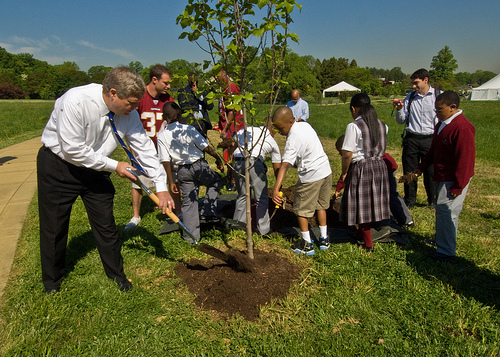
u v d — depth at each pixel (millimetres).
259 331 2594
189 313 2793
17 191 6391
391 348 2406
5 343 2443
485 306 2865
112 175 7363
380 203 3568
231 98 2711
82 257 3611
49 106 41406
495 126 18250
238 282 3064
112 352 2371
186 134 3742
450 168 3459
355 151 3568
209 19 2635
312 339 2486
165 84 4156
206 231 4324
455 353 2334
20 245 3957
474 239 4160
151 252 3775
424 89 4969
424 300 2945
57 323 2623
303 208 3625
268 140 3807
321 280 3223
